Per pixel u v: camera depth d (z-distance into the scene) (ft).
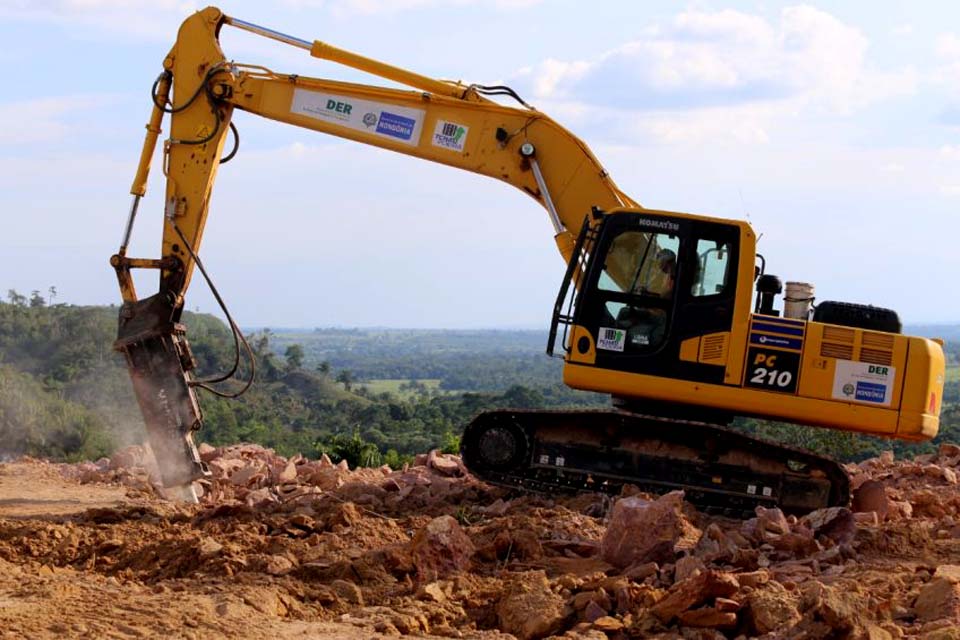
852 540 30.78
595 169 41.09
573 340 38.34
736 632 22.44
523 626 23.57
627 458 38.24
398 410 279.69
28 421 177.99
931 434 37.45
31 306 269.23
